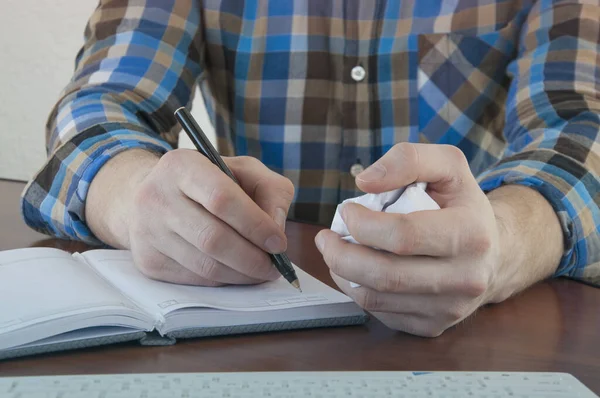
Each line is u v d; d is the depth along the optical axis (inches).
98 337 16.6
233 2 44.2
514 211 23.8
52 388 13.3
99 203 26.5
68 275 19.7
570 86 35.2
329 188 44.2
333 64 43.6
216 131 47.0
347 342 18.4
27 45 77.1
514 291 23.1
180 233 20.0
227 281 20.9
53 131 33.0
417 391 13.9
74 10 75.1
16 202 39.3
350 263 17.5
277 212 21.9
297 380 14.3
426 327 18.6
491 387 14.3
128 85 37.2
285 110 44.1
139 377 14.0
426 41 43.1
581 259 26.5
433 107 43.3
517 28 43.3
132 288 19.9
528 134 32.7
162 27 41.2
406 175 17.4
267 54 44.1
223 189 19.4
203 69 45.2
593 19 37.8
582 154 28.5
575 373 16.7
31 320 16.0
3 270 19.9
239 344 17.8
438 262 17.2
